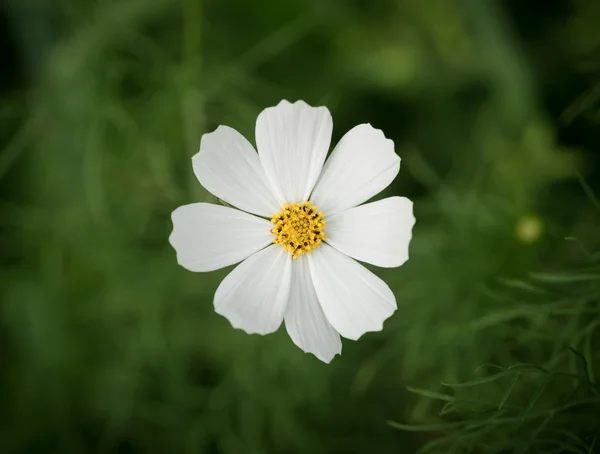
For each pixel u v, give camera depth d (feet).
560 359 1.35
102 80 1.55
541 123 1.61
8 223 1.61
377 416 1.58
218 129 1.22
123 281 1.60
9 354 1.62
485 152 1.62
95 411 1.62
